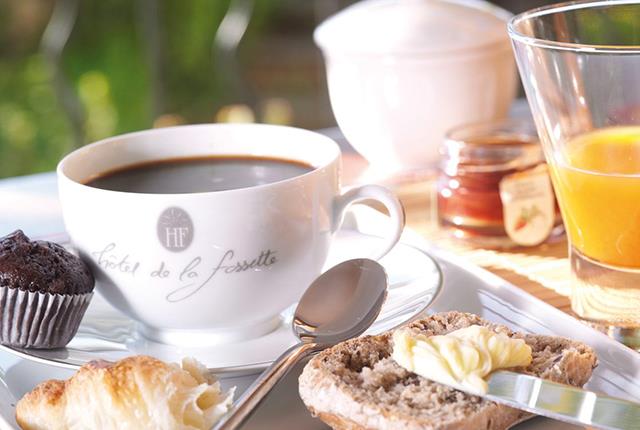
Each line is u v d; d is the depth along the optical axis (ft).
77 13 5.96
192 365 1.30
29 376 1.44
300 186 1.47
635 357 1.39
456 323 1.39
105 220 1.45
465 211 1.84
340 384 1.25
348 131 2.17
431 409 1.22
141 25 6.08
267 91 6.61
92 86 6.12
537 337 1.37
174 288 1.45
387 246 1.56
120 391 1.23
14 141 6.05
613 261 1.45
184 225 1.42
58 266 1.43
